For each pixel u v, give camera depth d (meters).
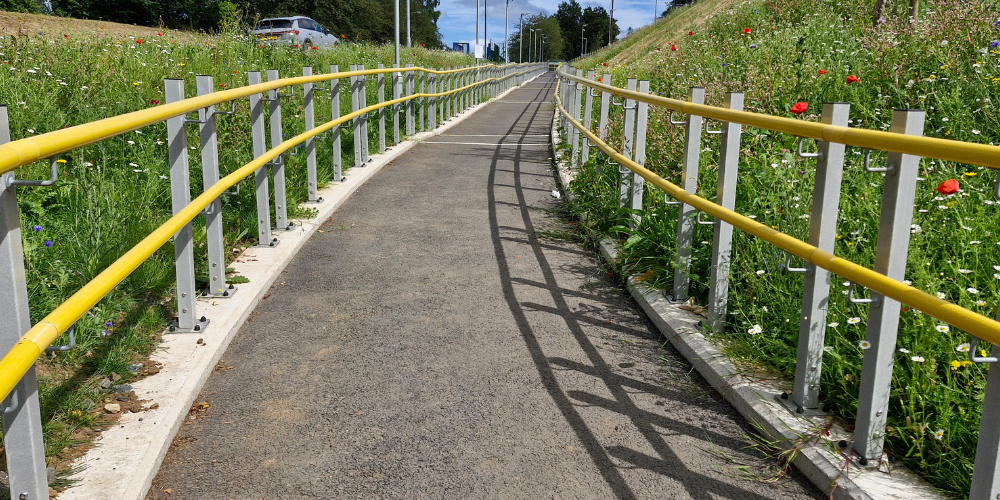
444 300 4.26
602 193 6.01
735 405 2.95
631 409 2.95
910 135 2.00
